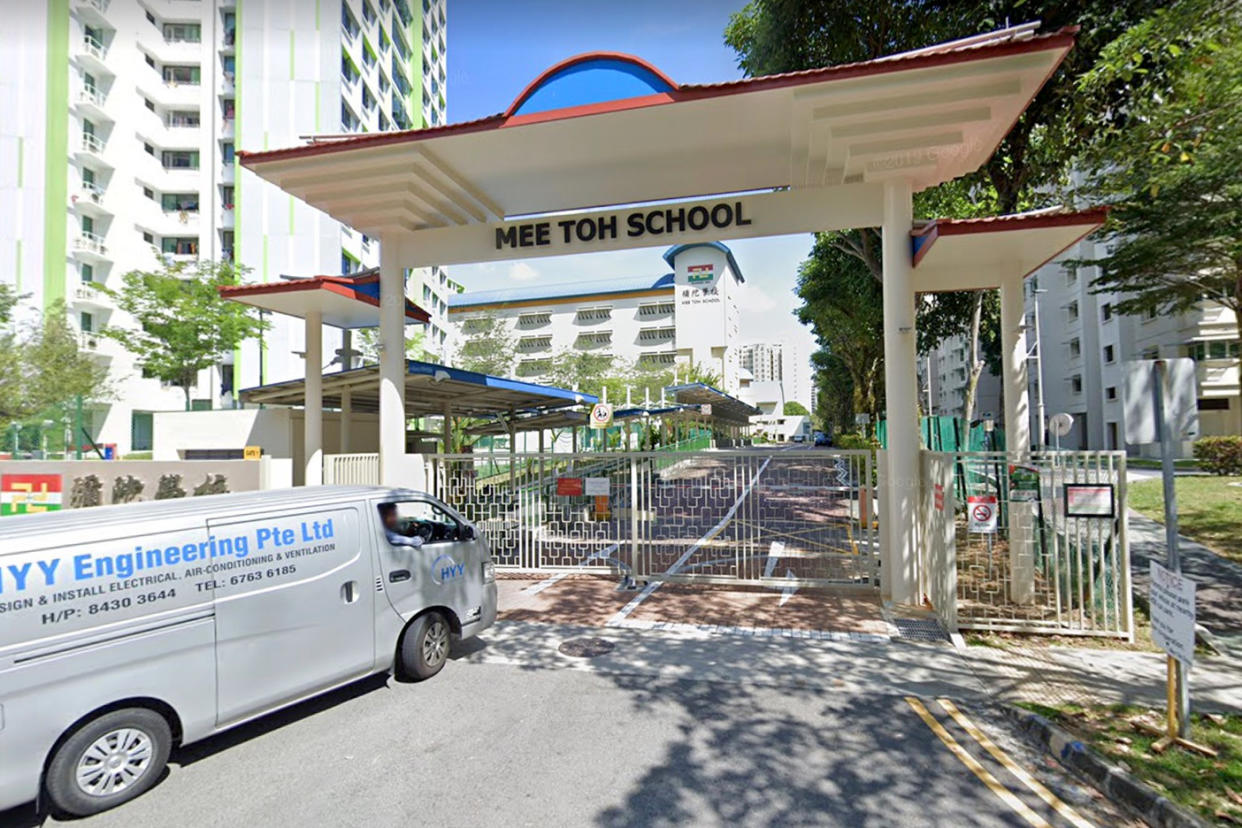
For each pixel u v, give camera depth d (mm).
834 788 3475
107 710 3391
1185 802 3148
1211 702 4379
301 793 3477
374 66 38531
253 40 32750
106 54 32531
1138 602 6754
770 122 6906
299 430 12117
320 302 9172
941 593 6129
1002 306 7805
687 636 6086
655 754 3859
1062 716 4164
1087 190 8867
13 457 11547
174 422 12055
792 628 6266
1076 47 8031
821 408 70250
